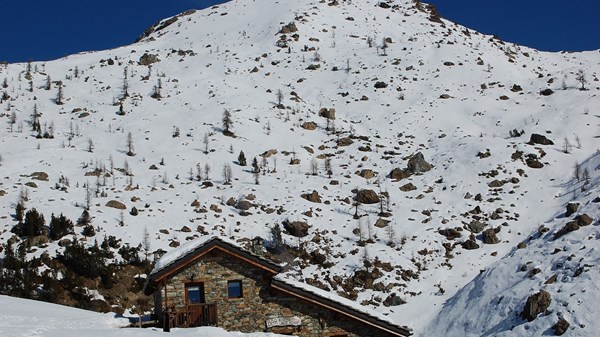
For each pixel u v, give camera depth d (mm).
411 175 75250
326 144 88812
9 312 26938
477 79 113625
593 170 66562
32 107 103812
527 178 69938
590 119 85438
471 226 61438
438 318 46469
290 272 54188
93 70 124750
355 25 156875
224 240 26750
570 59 145250
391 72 119125
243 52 136125
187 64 130875
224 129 89125
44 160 77875
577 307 36781
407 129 94812
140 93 109312
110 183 70438
